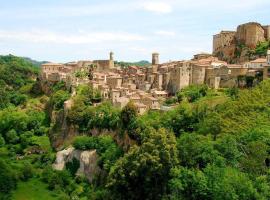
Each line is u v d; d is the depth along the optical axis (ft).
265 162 454.40
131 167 491.72
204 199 417.69
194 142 489.26
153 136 502.38
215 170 423.64
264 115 537.24
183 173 444.55
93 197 610.24
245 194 391.45
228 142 466.70
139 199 487.20
